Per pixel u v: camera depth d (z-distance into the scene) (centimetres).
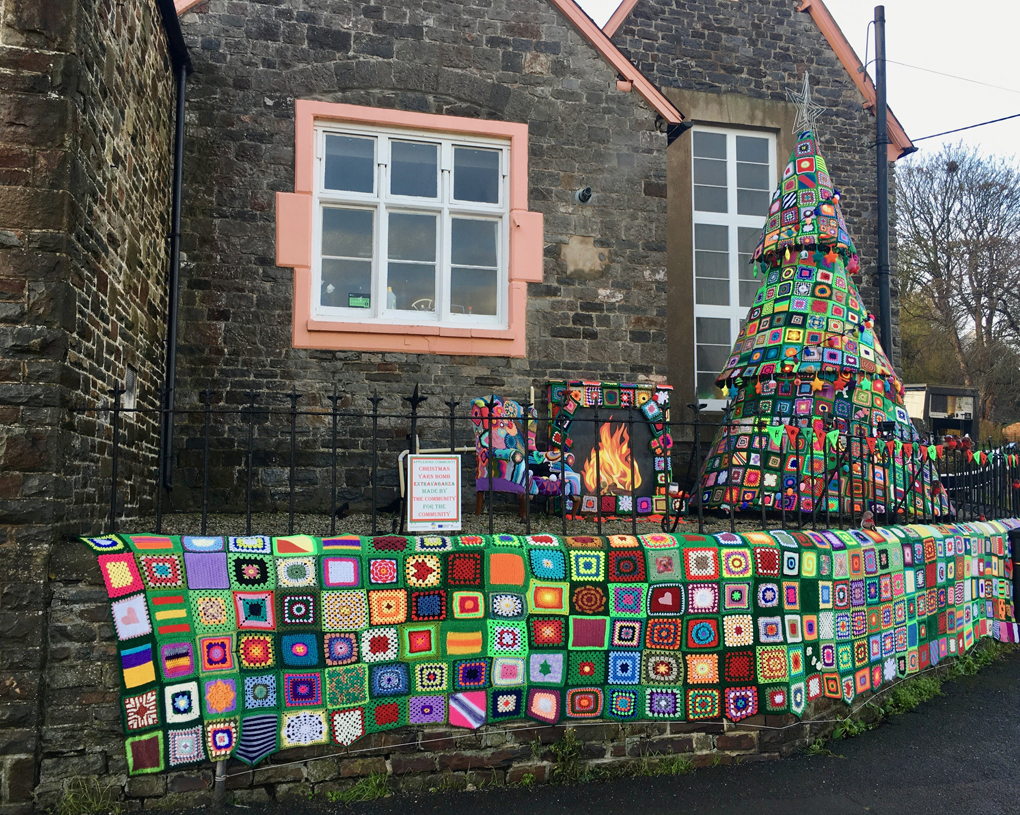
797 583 474
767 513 708
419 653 410
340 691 397
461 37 750
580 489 719
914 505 673
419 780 406
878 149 991
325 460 689
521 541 431
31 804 358
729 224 959
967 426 1335
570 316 757
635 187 782
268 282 691
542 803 395
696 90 953
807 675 471
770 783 422
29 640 360
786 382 705
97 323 445
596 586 436
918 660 566
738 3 979
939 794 412
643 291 775
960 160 2530
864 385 700
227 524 588
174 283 664
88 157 418
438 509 434
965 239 2516
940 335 2531
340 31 722
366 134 728
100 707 367
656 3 954
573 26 778
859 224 997
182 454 667
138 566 375
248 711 385
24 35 385
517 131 754
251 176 696
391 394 705
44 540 366
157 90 609
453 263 746
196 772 379
